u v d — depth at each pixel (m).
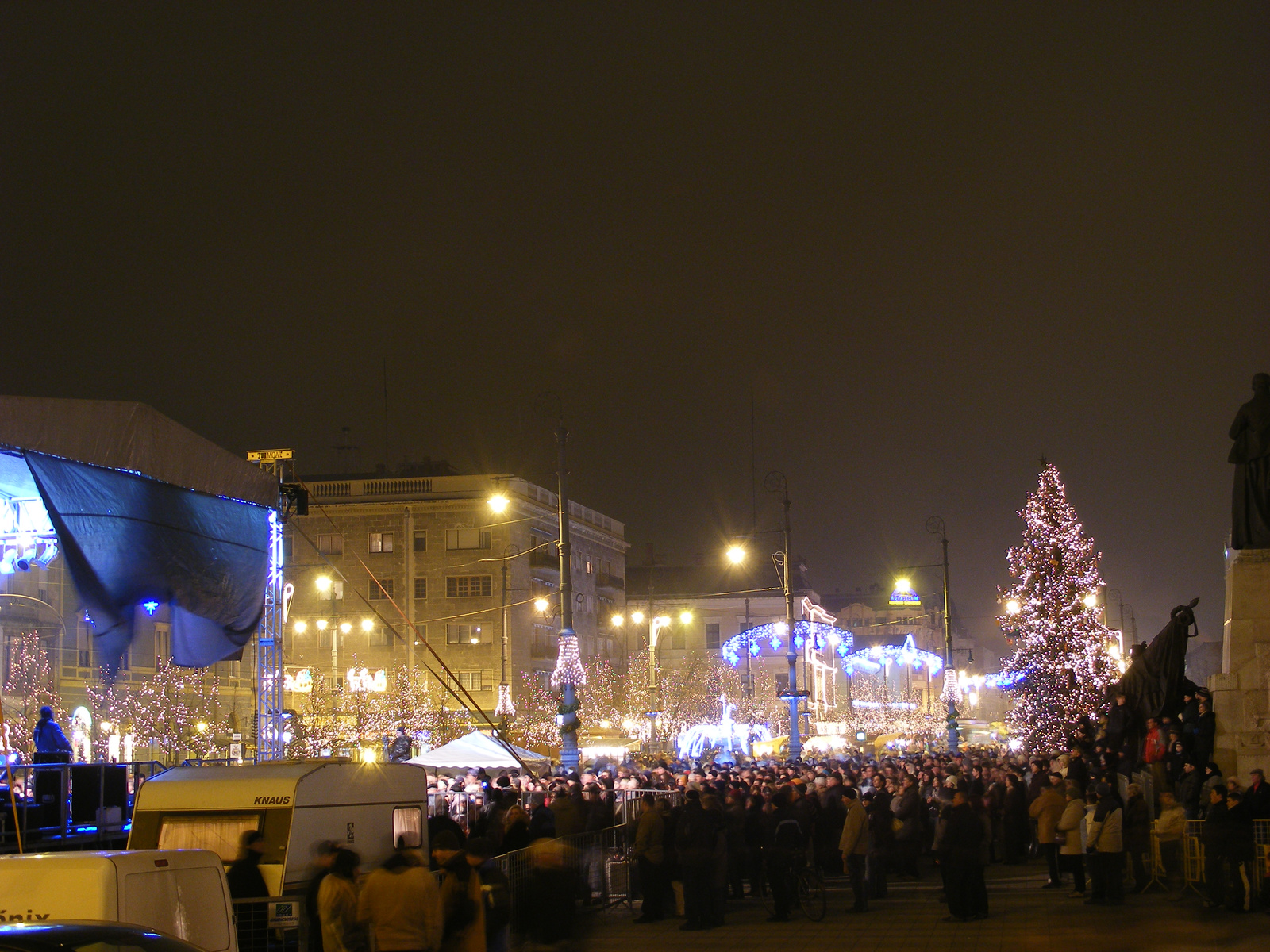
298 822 13.83
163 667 45.81
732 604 94.38
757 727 65.81
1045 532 36.69
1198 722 22.72
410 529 69.56
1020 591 37.09
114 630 15.09
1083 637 36.12
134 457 15.02
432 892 11.20
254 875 13.30
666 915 20.36
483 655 67.88
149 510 15.55
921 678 123.12
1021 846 27.97
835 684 104.06
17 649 37.25
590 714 68.81
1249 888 17.77
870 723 88.00
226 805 13.88
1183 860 20.34
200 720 46.81
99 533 14.84
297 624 69.06
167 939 7.57
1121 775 25.41
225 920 9.81
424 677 68.00
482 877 13.66
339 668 68.38
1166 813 20.67
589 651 80.06
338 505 70.25
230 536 17.19
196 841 13.85
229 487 16.95
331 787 14.41
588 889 19.67
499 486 69.25
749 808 22.92
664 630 94.31
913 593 129.75
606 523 84.62
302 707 59.12
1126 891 21.17
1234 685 22.62
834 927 18.52
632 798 23.56
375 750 39.09
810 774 29.36
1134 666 27.95
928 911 20.17
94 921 7.89
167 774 14.30
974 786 27.84
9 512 17.50
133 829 14.01
